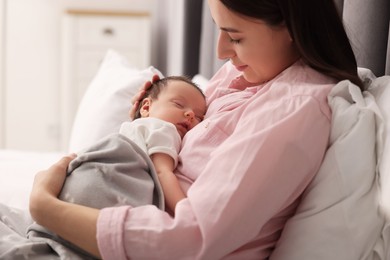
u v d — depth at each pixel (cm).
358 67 114
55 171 99
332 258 89
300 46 96
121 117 155
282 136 89
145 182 97
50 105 359
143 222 86
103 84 182
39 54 354
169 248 84
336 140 92
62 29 336
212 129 103
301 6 95
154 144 104
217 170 89
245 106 101
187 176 101
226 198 85
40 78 356
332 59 100
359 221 89
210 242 83
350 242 89
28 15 349
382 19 111
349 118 92
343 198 90
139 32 325
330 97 94
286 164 89
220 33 101
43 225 91
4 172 168
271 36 97
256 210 87
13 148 359
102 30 322
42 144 362
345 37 102
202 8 255
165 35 363
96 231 86
